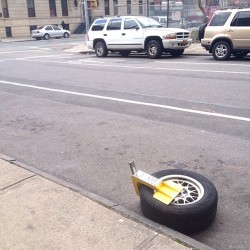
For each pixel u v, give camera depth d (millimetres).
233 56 12438
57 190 3104
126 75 9250
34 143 4633
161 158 3945
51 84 8562
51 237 2459
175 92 6965
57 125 5316
